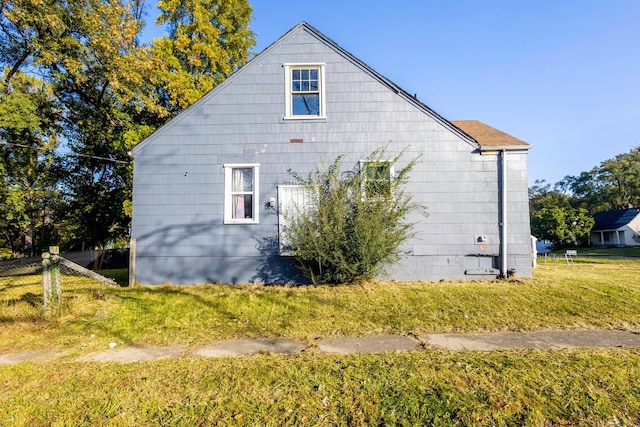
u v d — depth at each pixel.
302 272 9.71
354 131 10.11
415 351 4.78
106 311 6.96
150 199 10.05
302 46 10.31
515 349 4.82
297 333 5.72
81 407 3.38
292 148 10.11
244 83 10.25
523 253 9.72
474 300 7.48
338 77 10.23
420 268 9.77
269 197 10.03
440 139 10.02
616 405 3.31
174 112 18.88
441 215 9.87
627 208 47.25
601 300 7.30
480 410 3.23
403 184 9.91
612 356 4.46
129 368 4.31
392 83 10.12
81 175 18.89
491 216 9.84
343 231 8.88
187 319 6.55
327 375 3.96
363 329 5.90
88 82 16.84
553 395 3.47
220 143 10.16
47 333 5.80
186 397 3.54
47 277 6.80
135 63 15.38
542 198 65.25
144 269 9.91
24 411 3.33
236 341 5.39
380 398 3.45
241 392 3.61
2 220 22.94
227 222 9.97
